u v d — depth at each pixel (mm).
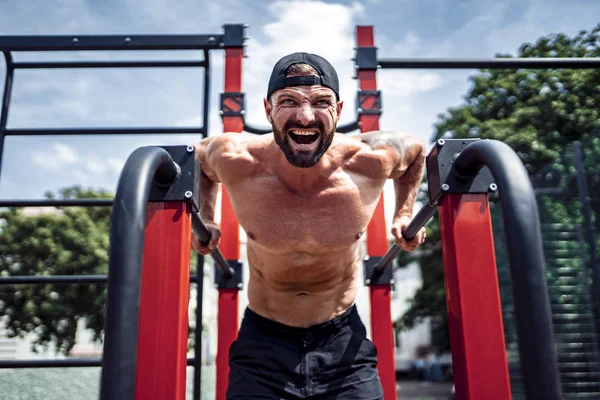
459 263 1096
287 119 1325
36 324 11102
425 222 1451
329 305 1703
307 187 1553
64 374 2803
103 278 2221
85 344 14602
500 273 3850
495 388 1031
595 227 3332
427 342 23188
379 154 1604
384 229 2453
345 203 1563
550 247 3564
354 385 1585
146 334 1058
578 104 7930
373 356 1680
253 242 1618
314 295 1692
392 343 2307
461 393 1059
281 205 1554
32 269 11523
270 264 1634
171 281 1081
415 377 22547
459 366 1069
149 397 1028
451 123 9781
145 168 858
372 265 2404
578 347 3387
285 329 1650
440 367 20359
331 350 1628
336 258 1619
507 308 3773
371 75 2584
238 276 2373
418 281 15836
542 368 728
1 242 11625
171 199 1108
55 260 11555
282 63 1364
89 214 12797
